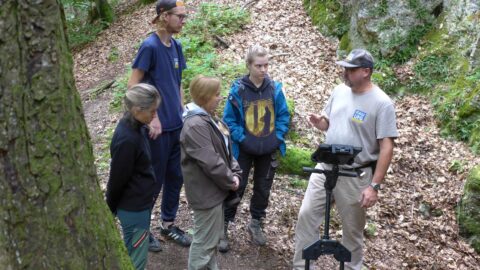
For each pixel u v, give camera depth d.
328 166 3.73
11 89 1.91
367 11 8.26
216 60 8.14
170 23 3.85
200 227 3.57
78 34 12.28
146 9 12.60
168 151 4.09
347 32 8.73
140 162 3.21
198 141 3.35
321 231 5.00
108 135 7.02
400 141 6.61
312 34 9.20
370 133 3.62
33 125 1.97
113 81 8.98
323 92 7.42
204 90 3.37
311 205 3.93
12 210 2.01
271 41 8.95
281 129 4.36
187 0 11.27
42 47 1.94
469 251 5.27
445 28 7.85
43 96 1.96
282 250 4.59
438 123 7.00
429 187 5.96
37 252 2.05
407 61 8.00
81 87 9.62
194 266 3.62
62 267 2.10
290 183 5.69
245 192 5.42
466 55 7.45
